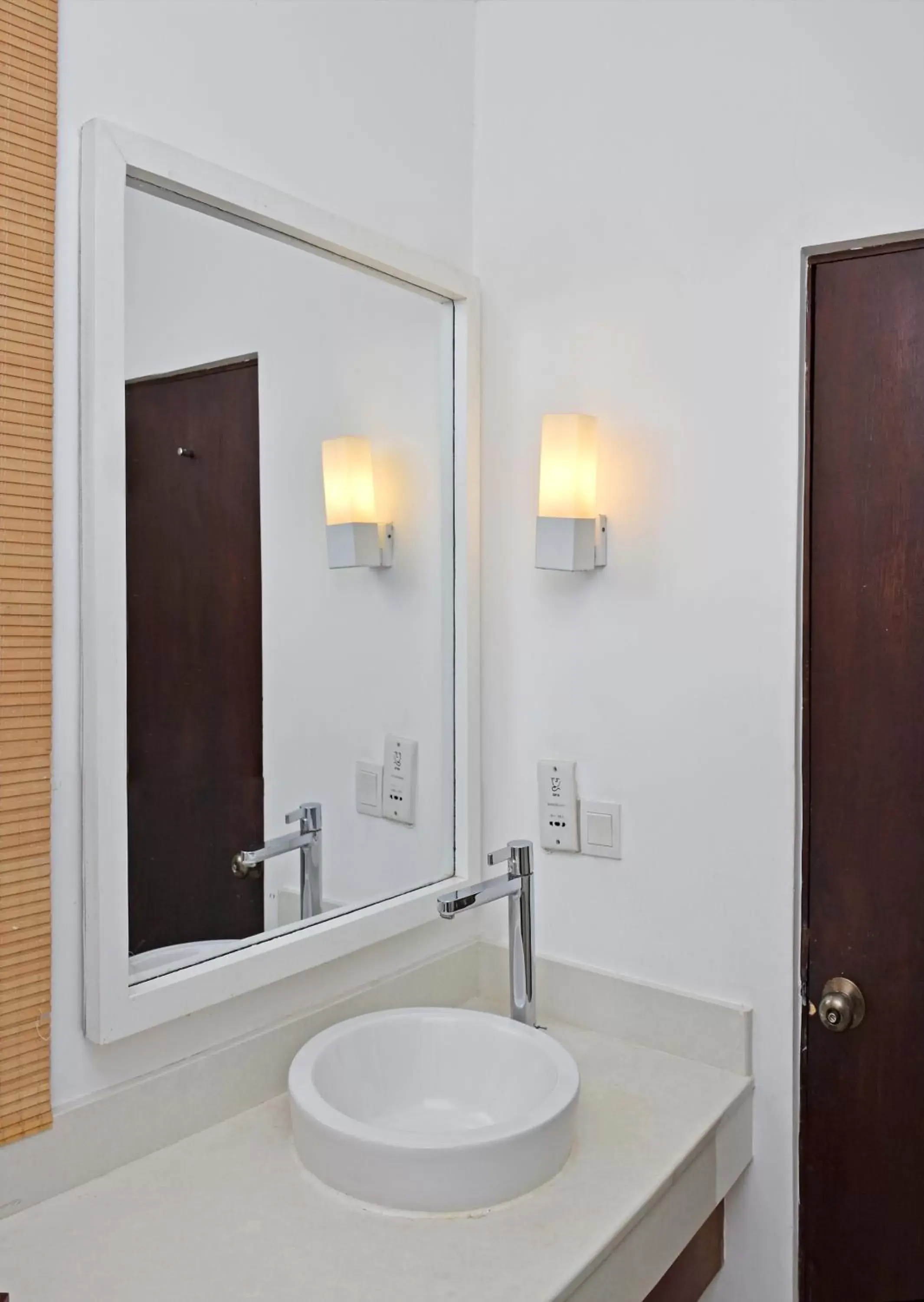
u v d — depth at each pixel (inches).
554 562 58.3
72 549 42.9
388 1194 42.4
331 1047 51.0
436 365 63.7
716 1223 56.9
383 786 59.8
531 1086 51.7
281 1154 46.6
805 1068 55.9
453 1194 42.3
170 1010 45.3
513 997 56.4
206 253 48.4
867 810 53.7
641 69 58.9
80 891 43.3
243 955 49.6
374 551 59.2
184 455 47.1
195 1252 39.6
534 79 63.2
